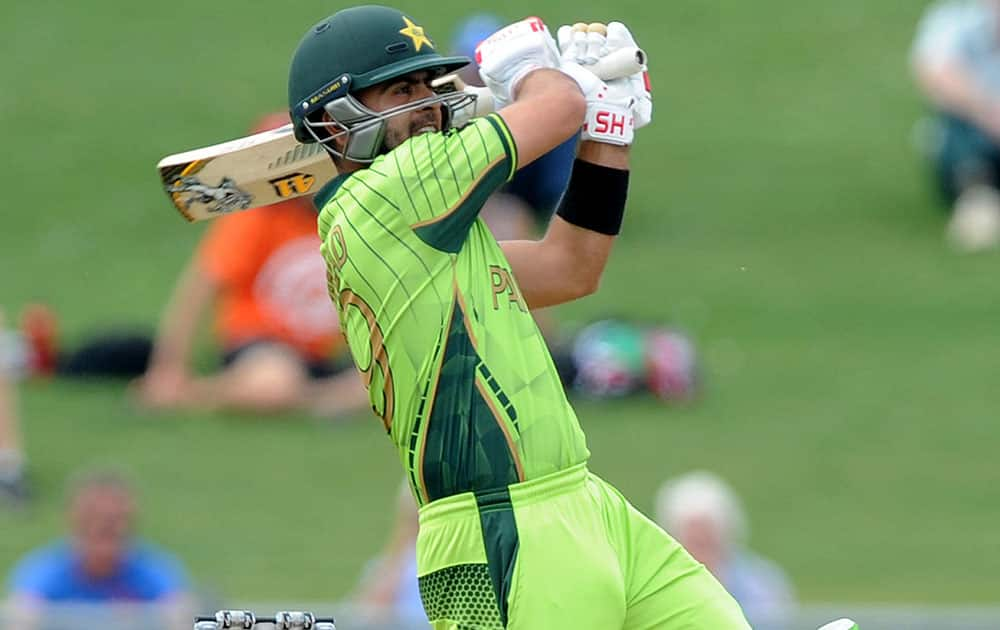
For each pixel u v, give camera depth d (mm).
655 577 14211
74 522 26875
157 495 33625
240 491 34219
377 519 32906
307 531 32219
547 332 39844
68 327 42094
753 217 50281
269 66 58406
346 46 13820
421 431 13453
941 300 44812
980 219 48562
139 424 37562
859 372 40812
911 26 63062
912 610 26734
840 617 24781
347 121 13852
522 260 15039
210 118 54719
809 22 63625
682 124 56344
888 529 32500
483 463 13320
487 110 14336
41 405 38531
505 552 13242
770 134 55719
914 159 53812
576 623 13250
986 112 48562
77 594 26562
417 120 14047
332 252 13766
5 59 59219
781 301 44719
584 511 13578
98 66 58656
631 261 47000
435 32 57812
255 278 38219
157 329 41562
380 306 13477
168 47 60156
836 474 35531
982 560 30969
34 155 52625
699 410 38906
